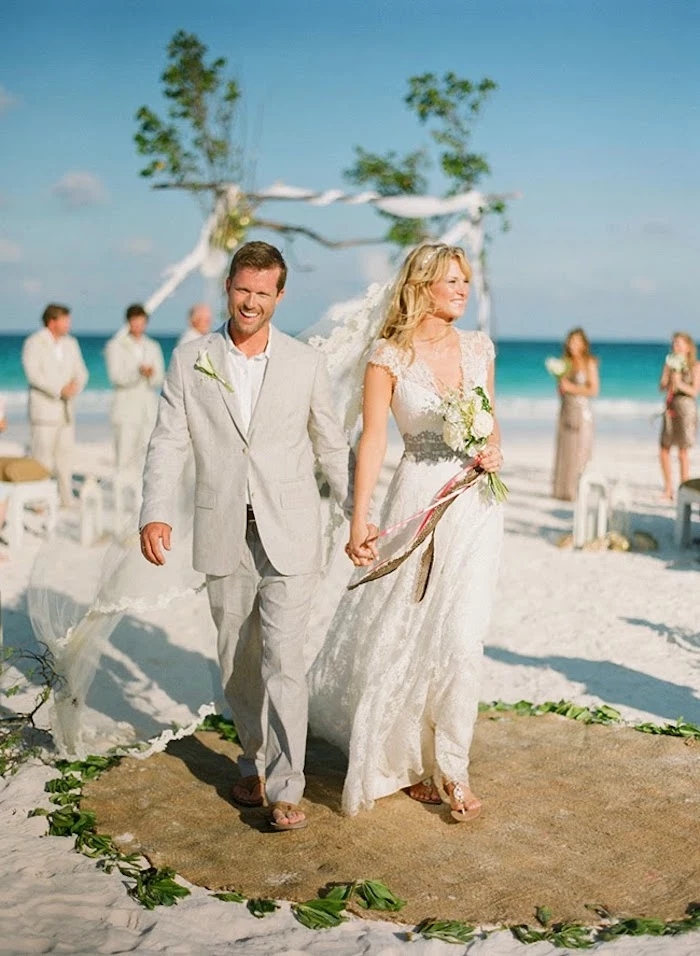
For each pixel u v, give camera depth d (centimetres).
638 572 947
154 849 413
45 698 496
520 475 1619
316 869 398
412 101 1453
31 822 430
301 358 428
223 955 337
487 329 1348
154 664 532
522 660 677
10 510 1034
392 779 454
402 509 440
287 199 1189
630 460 1827
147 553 421
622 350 8069
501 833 428
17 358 5831
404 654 436
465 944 348
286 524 425
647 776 483
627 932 355
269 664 430
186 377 428
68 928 351
